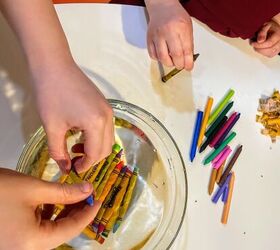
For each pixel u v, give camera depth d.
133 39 0.52
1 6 0.42
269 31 0.56
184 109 0.50
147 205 0.46
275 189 0.48
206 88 0.51
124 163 0.47
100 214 0.44
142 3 0.63
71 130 0.45
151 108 0.50
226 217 0.47
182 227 0.46
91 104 0.39
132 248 0.44
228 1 0.52
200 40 0.53
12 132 0.48
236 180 0.48
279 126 0.50
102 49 0.51
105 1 0.65
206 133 0.50
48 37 0.41
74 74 0.40
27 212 0.32
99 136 0.39
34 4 0.41
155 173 0.47
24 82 0.49
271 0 0.53
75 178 0.42
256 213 0.47
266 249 0.46
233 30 0.53
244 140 0.50
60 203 0.36
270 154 0.50
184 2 0.60
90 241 0.44
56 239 0.34
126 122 0.48
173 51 0.50
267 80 0.52
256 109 0.51
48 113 0.39
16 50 0.50
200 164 0.49
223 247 0.45
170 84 0.51
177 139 0.49
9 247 0.32
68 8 0.52
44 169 0.46
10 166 0.47
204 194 0.47
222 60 0.52
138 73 0.51
